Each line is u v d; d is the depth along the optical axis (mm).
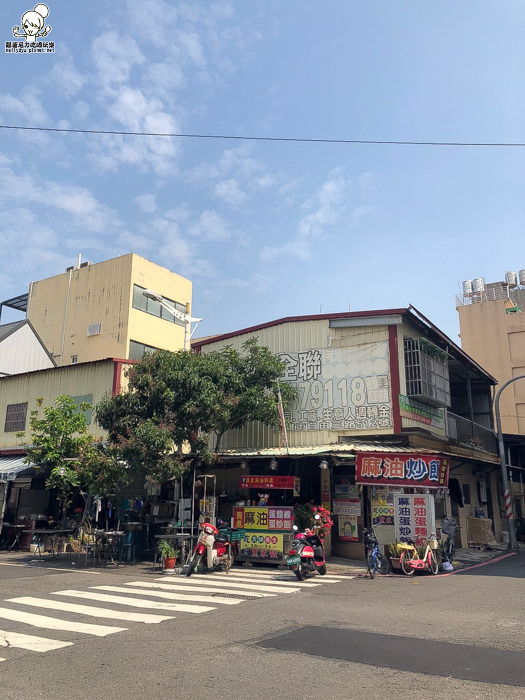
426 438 18516
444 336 19453
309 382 18625
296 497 18156
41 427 18609
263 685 5527
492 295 39281
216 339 21062
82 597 10508
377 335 17875
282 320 19484
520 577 14000
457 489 21719
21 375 24531
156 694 5285
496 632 7742
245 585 12273
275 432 18875
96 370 22094
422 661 6320
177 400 15820
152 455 15094
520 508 30234
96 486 16484
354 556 17172
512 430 35656
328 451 16016
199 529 15500
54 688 5445
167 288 31344
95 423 21297
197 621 8359
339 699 5145
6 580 12867
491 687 5457
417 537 15328
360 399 17672
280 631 7727
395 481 15859
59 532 18391
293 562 13109
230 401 16422
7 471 20156
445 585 12523
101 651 6699
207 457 16156
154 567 14977
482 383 26766
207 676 5793
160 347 30281
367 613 9070
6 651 6703
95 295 30375
